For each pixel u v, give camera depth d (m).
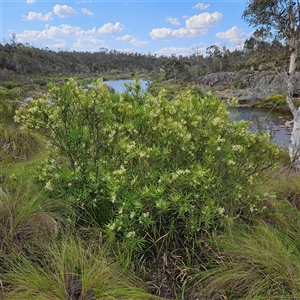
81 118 2.13
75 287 1.53
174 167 1.96
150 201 1.72
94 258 1.66
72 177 2.03
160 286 1.74
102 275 1.58
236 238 1.98
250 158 2.12
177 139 1.88
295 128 5.47
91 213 2.18
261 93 23.98
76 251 1.71
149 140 2.07
